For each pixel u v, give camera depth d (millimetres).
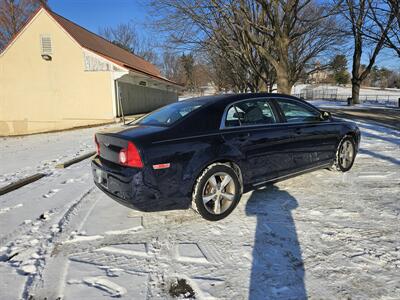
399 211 3201
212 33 12883
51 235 2910
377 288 2008
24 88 16500
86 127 14914
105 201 3816
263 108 3713
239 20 12125
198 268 2297
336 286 2041
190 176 2910
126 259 2457
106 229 3010
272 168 3633
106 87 16188
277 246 2574
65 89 16438
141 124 3465
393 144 7176
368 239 2641
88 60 16062
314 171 4703
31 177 4910
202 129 3107
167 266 2338
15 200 3928
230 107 3391
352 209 3287
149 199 2764
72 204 3727
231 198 3197
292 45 21281
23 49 16141
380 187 4000
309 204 3465
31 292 2076
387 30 12055
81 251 2611
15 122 16828
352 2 11602
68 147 8781
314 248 2521
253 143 3385
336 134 4500
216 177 3129
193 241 2715
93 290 2076
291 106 4027
